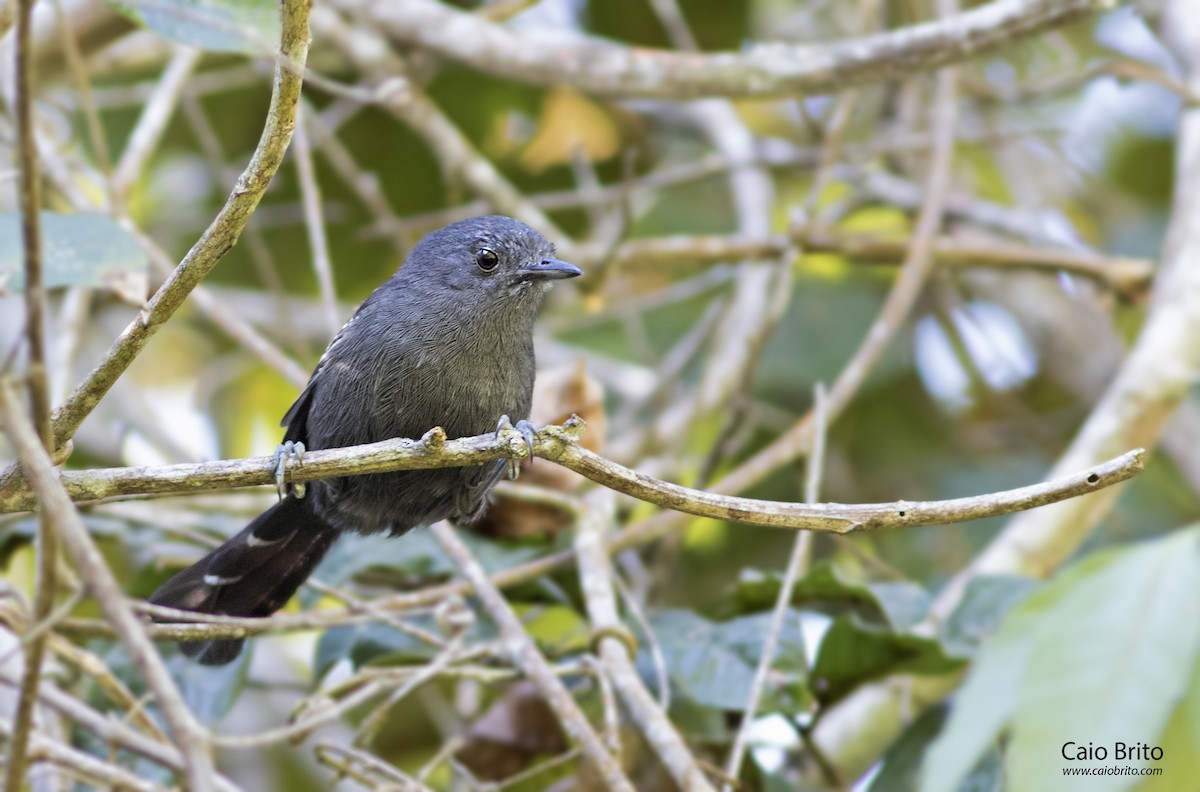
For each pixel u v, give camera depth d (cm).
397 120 1600
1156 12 1468
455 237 920
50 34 1341
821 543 1473
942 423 1567
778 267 1551
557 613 1375
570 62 1273
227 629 689
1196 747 539
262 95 1577
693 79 1249
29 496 654
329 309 1084
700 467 1302
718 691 952
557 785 1035
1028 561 1163
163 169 1638
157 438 1308
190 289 614
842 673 1016
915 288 1266
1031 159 1722
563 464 652
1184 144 1357
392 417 885
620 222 1339
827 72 1212
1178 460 1436
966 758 531
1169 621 505
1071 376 1619
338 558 1065
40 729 835
